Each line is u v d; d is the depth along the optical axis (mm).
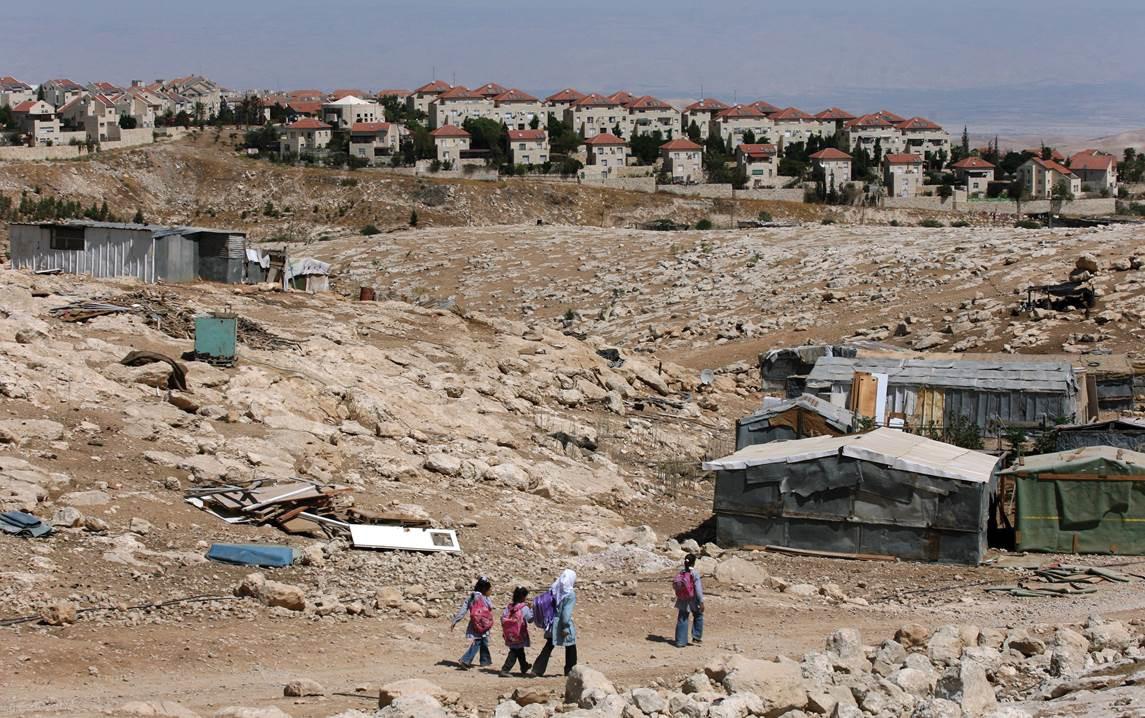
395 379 62156
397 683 25172
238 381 53906
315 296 82188
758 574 41562
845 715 23938
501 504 47875
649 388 79812
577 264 145000
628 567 42094
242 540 38406
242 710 22531
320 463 46875
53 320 58906
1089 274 103250
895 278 117875
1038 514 48031
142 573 34188
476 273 145500
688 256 141625
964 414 63656
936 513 45969
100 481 40062
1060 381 63281
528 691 25906
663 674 29531
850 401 64500
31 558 33250
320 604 33531
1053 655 29484
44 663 27000
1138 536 47250
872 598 40750
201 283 79000
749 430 57812
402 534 40906
